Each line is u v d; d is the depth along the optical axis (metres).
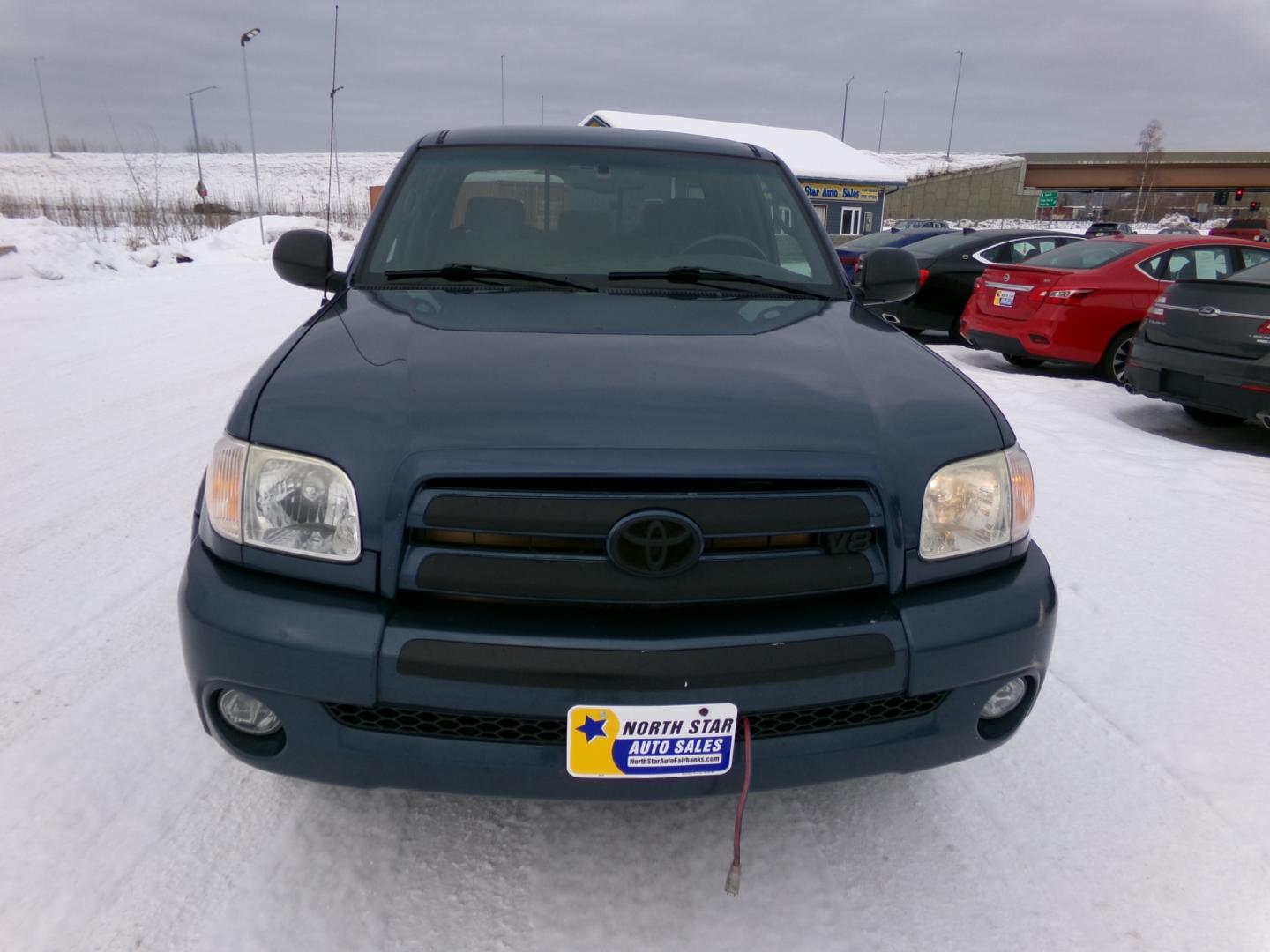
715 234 2.73
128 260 14.00
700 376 1.83
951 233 10.61
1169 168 78.69
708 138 3.23
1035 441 5.55
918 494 1.69
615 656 1.52
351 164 89.38
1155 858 1.97
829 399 1.78
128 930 1.69
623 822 2.06
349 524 1.59
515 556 1.54
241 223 22.53
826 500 1.61
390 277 2.47
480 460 1.55
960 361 8.95
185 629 1.65
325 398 1.72
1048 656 1.81
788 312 2.38
